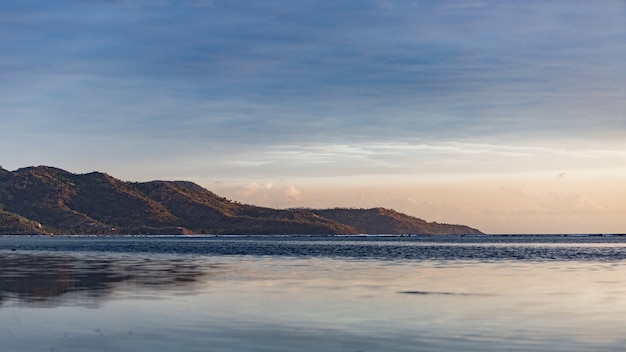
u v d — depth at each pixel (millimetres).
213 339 28406
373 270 66562
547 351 26312
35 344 27391
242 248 145375
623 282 52875
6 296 42469
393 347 27016
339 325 31734
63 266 74188
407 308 37156
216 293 44188
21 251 127688
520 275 60219
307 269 67938
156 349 26516
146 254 110812
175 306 37750
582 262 84125
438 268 70188
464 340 28359
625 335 29297
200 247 154500
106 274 60781
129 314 34781
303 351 26312
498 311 36031
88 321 32562
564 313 35344
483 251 128500
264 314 34844
